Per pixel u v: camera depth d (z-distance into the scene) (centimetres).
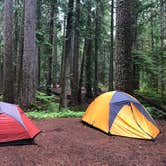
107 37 1445
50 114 612
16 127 372
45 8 1078
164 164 319
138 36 1236
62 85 878
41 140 394
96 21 1127
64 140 400
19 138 371
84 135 435
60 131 451
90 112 515
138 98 798
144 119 464
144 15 1112
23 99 686
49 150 353
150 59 800
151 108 664
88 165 309
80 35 1027
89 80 1274
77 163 313
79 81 1184
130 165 313
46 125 493
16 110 399
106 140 414
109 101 483
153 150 372
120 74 557
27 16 668
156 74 851
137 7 976
